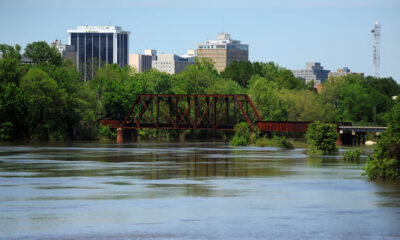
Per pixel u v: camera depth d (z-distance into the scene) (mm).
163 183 76312
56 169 93938
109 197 64750
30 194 66812
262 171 90500
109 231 49125
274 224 51562
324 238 47281
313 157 118812
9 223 51812
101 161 109312
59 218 53781
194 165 100938
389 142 79688
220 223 51875
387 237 47594
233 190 69875
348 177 82250
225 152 136250
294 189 70562
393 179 77938
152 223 51844
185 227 50438
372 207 58812
